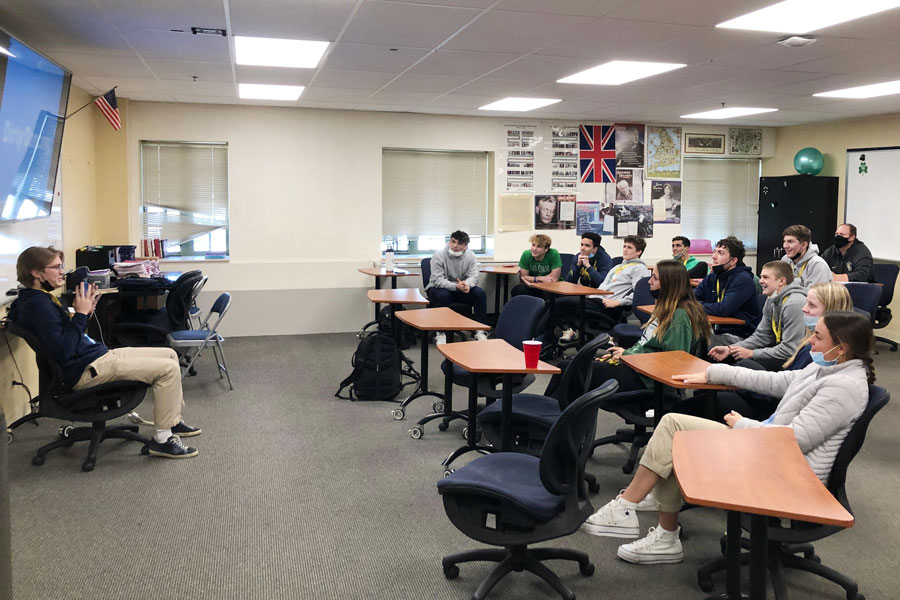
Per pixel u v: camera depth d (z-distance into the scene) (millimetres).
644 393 3658
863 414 2309
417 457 3973
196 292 5688
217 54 4984
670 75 5676
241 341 7398
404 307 7273
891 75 5668
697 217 9312
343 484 3576
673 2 3688
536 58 5059
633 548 2805
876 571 2758
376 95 6738
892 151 7805
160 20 4086
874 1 3705
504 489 2322
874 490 3572
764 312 3820
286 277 7762
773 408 3242
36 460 3768
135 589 2553
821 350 2475
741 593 2486
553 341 6680
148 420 4586
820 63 5215
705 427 2701
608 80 5910
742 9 3820
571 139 8539
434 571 2723
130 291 5750
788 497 1720
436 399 5184
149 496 3398
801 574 2742
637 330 5688
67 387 3705
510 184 8398
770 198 8758
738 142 9164
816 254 5129
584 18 4008
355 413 4820
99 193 7023
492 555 2664
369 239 8008
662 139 8867
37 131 4352
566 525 2326
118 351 4039
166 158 7477
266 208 7668
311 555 2834
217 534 3006
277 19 4051
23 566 2703
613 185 8750
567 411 2191
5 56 3717
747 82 5980
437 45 4680
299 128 7656
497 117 8258
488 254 8594
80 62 5254
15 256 4441
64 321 3723
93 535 2977
